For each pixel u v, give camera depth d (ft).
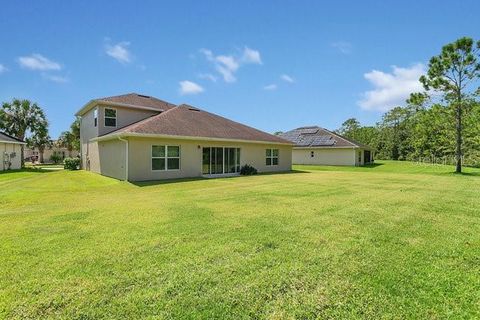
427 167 95.96
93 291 10.36
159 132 50.19
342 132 226.38
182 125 57.57
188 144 55.21
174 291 10.37
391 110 180.65
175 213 22.75
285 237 16.51
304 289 10.57
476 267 12.64
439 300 9.90
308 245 15.19
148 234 17.02
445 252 14.37
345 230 17.99
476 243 15.75
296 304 9.58
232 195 32.32
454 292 10.44
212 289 10.52
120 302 9.64
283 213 22.76
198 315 8.93
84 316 8.86
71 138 176.35
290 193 33.94
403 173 69.82
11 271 11.96
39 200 29.35
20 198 30.71
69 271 11.98
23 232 17.49
